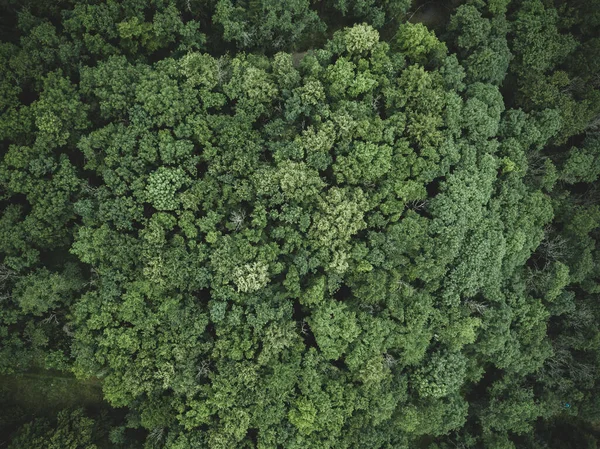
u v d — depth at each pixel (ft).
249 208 132.77
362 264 127.85
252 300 126.72
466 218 133.08
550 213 142.82
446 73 136.15
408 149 131.13
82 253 127.24
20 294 126.82
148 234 123.95
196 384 126.31
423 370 138.72
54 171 125.39
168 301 125.80
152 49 134.82
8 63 123.65
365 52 135.13
